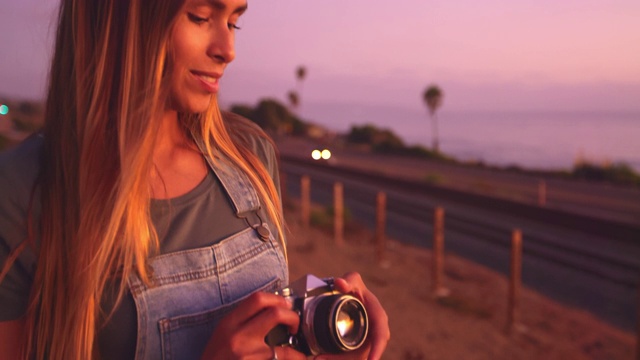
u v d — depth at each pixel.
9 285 0.90
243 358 0.88
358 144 72.00
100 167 0.94
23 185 0.90
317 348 0.96
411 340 8.22
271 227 1.18
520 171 40.38
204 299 0.98
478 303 10.41
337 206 14.47
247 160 1.23
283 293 0.98
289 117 79.81
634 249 14.09
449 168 42.84
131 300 0.93
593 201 26.47
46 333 0.93
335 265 11.86
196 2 0.94
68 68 0.96
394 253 14.13
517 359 7.95
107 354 0.94
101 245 0.89
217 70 0.99
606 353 8.53
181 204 1.01
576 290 11.48
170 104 1.00
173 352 0.95
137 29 0.92
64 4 0.97
